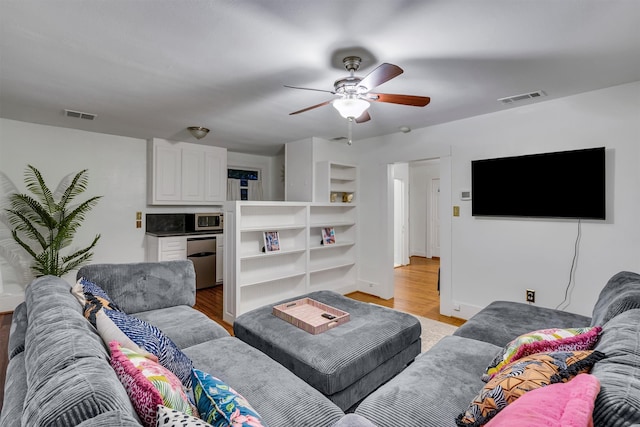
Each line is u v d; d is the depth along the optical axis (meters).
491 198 3.32
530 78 2.44
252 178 6.06
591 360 1.02
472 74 2.36
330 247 4.60
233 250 3.50
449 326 3.39
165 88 2.62
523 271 3.17
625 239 2.61
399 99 2.16
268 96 2.81
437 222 7.90
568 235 2.91
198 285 4.84
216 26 1.74
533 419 0.72
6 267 3.77
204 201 5.02
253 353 1.79
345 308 2.56
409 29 1.75
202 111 3.25
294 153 4.76
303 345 1.92
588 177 2.73
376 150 4.52
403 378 1.53
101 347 1.11
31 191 3.88
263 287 4.01
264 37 1.85
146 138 4.62
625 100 2.58
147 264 2.58
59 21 1.69
